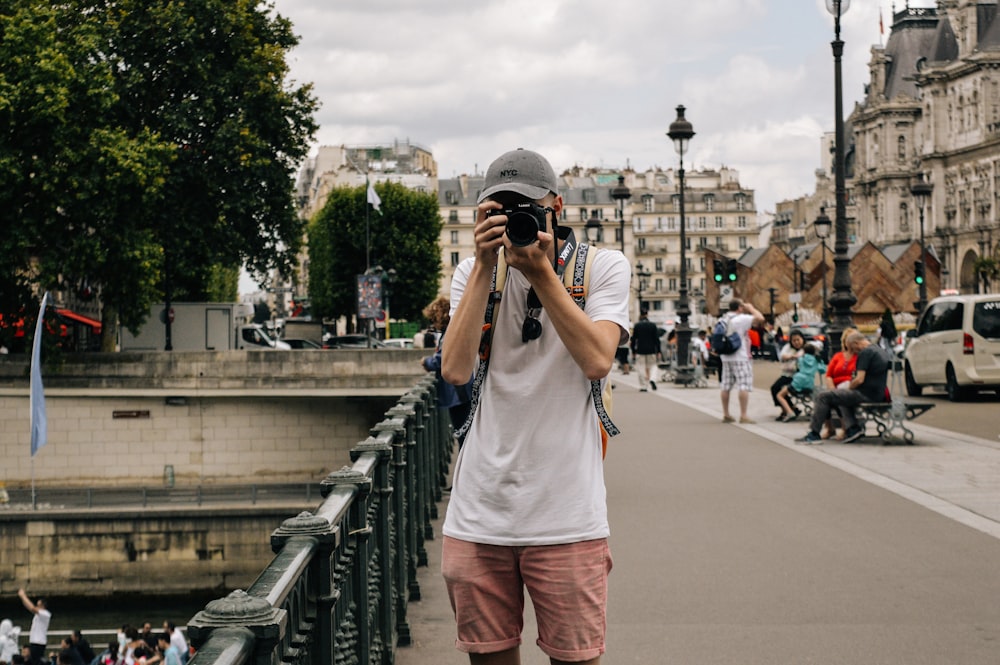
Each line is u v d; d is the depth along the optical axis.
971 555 8.57
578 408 3.43
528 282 3.40
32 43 39.81
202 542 36.00
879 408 16.19
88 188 39.44
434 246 87.31
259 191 48.41
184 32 45.47
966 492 11.47
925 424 19.69
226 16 46.69
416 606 7.63
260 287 49.97
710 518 10.44
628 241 154.38
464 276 3.66
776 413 22.11
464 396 9.45
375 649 5.67
